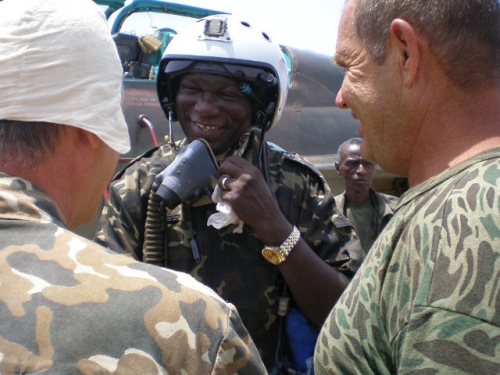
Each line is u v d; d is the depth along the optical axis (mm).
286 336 1497
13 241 697
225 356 703
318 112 4152
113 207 1482
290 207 1521
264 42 1502
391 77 892
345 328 883
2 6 766
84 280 677
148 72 3377
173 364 658
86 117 762
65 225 770
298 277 1382
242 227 1471
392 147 935
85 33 764
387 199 3650
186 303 696
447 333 692
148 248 1439
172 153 1581
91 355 626
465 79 830
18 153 740
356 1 940
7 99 720
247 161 1509
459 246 707
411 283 763
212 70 1433
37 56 726
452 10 815
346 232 1535
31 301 648
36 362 616
